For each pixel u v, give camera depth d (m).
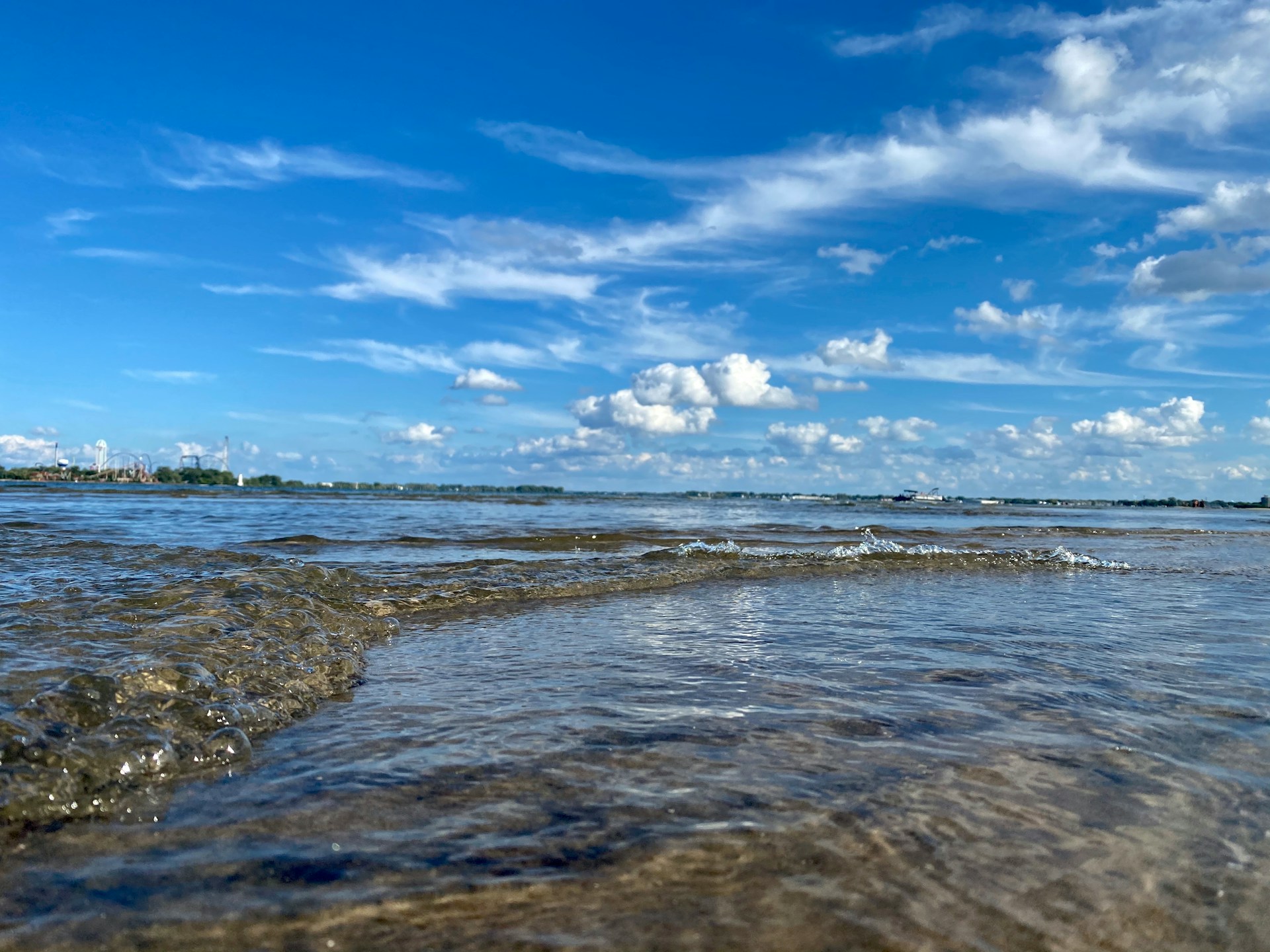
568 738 3.38
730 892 2.08
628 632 6.08
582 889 2.09
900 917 1.98
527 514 25.36
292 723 3.61
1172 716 3.87
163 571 7.62
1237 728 3.70
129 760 2.84
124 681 3.59
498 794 2.74
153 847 2.31
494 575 9.09
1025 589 9.34
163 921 1.90
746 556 11.90
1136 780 2.98
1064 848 2.39
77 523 14.86
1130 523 35.59
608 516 25.83
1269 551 17.73
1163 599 8.62
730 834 2.43
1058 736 3.50
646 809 2.62
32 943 1.79
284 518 19.03
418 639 5.77
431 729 3.53
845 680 4.52
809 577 10.11
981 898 2.08
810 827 2.49
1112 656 5.32
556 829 2.45
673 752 3.21
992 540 19.06
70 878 2.11
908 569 11.32
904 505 65.19
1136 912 2.04
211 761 3.03
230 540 12.30
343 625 5.86
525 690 4.27
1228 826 2.60
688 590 8.70
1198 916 2.04
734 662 4.99
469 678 4.54
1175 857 2.36
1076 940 1.90
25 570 7.49
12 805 2.46
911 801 2.72
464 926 1.90
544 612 7.06
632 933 1.88
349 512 22.81
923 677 4.61
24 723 2.98
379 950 1.80
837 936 1.89
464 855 2.27
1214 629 6.59
